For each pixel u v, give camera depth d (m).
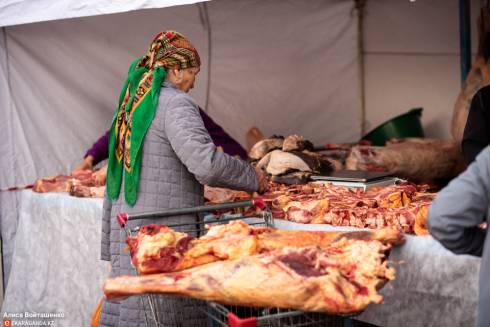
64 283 4.59
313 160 4.25
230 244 2.44
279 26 7.32
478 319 2.11
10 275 5.21
